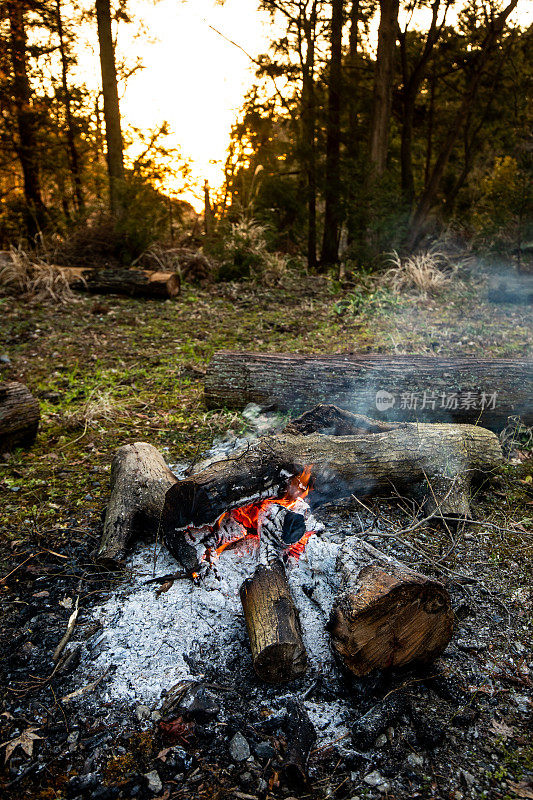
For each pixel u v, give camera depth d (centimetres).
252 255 455
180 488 129
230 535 131
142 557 140
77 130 504
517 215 405
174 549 133
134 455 159
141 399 244
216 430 210
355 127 496
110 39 464
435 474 160
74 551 145
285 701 103
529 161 424
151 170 452
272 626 104
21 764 94
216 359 220
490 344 284
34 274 414
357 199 440
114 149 484
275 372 212
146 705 103
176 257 459
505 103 523
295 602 118
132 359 293
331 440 155
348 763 94
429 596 101
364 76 511
